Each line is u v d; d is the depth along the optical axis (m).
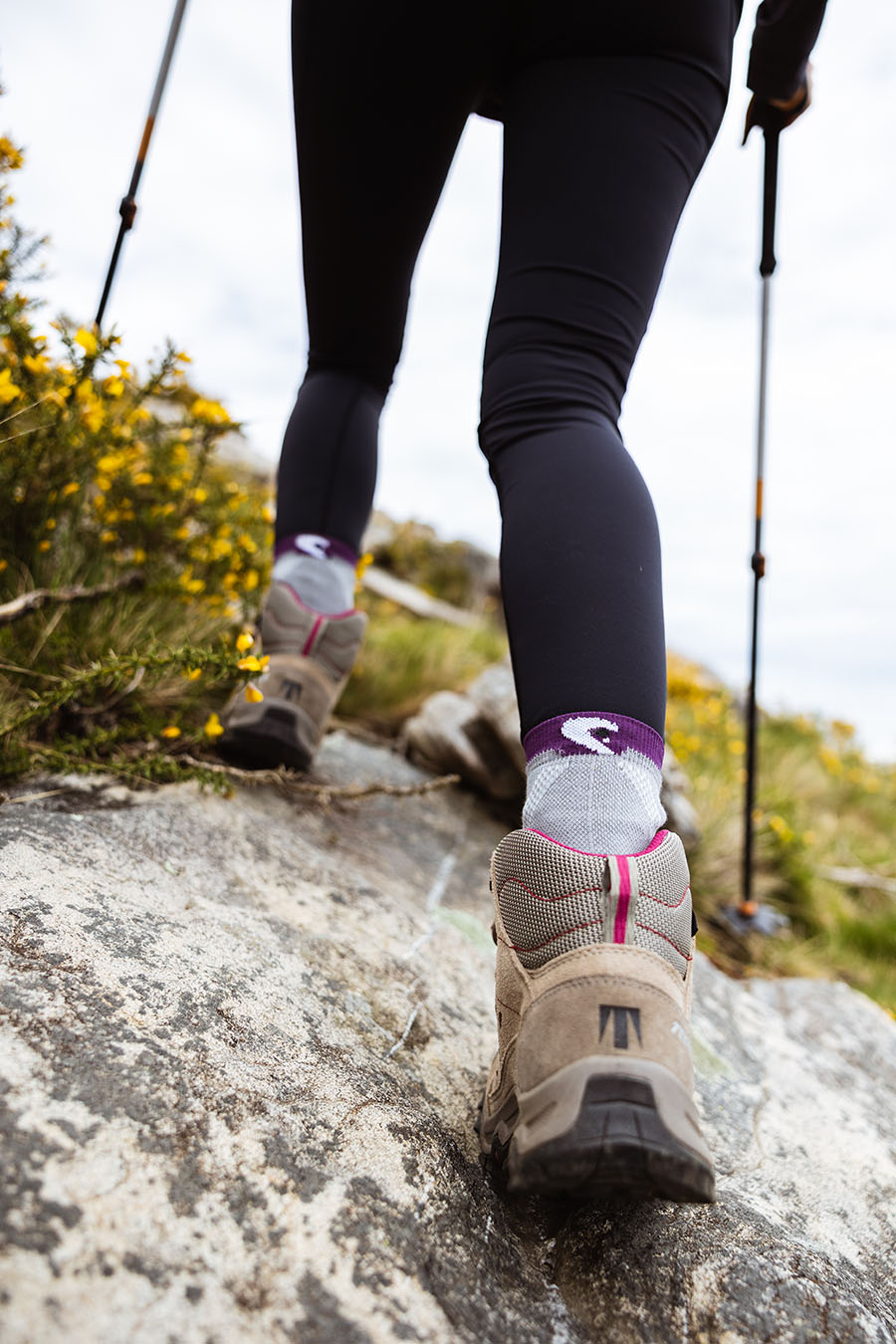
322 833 1.72
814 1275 0.84
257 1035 0.92
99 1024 0.82
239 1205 0.70
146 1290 0.60
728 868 2.80
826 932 2.87
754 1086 1.43
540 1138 0.71
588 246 1.06
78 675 1.38
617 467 0.99
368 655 3.06
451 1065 1.09
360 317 1.59
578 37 1.08
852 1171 1.24
